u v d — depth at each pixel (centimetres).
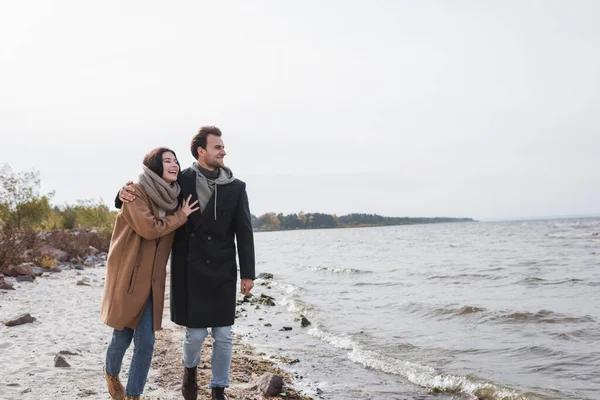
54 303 970
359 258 3322
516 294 1446
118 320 381
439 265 2534
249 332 966
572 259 2672
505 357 735
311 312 1159
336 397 564
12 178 2441
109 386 408
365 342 845
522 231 8075
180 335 783
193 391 425
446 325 988
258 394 523
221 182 413
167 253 405
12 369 531
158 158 396
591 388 583
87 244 2188
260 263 3072
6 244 1326
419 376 641
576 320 999
